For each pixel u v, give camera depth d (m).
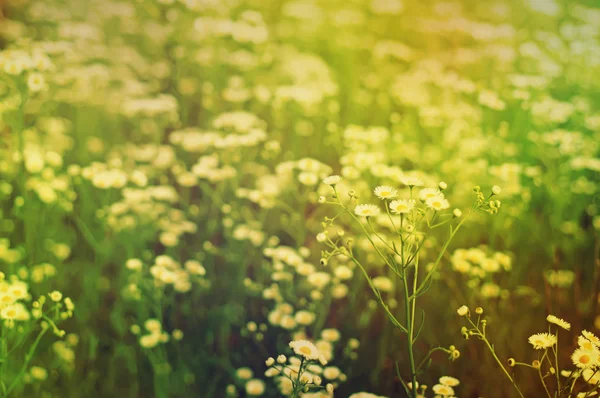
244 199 1.37
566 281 1.17
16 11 2.00
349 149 1.46
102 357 1.10
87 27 1.83
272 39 2.14
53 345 1.08
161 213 1.30
